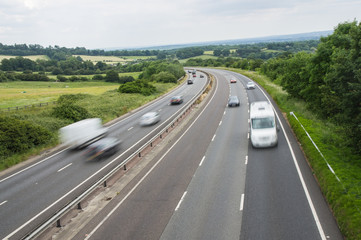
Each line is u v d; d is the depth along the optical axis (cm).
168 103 5381
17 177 2216
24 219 1521
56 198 1745
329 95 2762
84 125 2903
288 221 1241
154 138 2673
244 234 1182
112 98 6169
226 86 7088
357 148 1820
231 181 1720
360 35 1875
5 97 7538
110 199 1644
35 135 3019
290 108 3544
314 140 2125
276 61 9200
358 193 1281
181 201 1528
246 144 2427
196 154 2311
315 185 1555
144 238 1222
